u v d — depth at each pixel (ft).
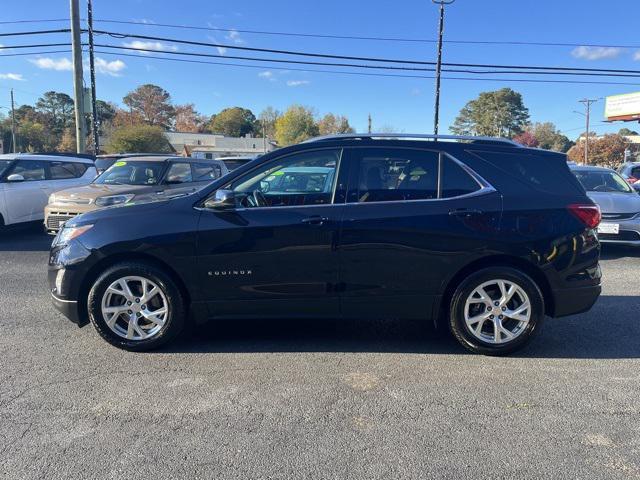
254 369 12.80
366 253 13.24
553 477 8.48
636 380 12.30
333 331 15.69
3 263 26.13
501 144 13.98
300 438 9.62
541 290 13.83
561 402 11.13
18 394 11.35
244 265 13.32
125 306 13.60
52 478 8.39
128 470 8.62
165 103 349.82
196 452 9.14
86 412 10.56
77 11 57.77
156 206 13.69
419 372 12.69
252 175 13.71
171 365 13.00
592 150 257.55
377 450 9.25
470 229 13.20
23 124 291.17
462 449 9.30
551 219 13.35
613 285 21.70
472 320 13.55
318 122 346.13
